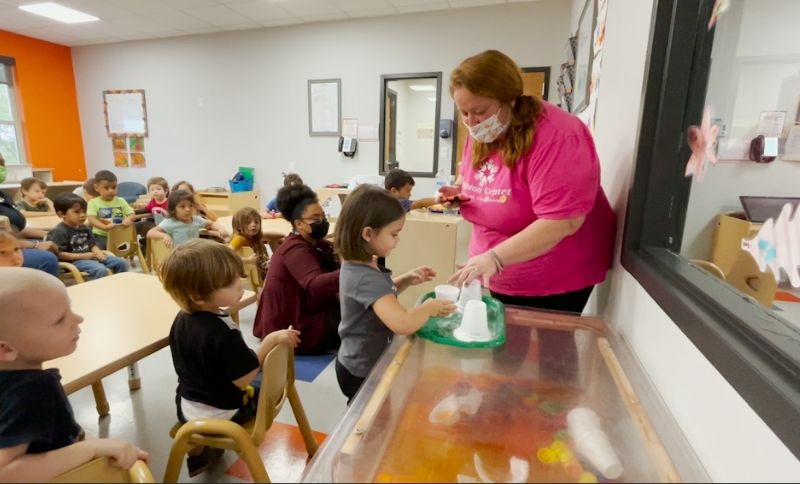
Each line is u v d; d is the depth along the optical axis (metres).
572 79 2.96
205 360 1.20
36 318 0.85
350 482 0.56
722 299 0.70
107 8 4.50
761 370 0.52
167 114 5.78
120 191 5.91
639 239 1.09
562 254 1.21
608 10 1.63
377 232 1.16
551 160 1.02
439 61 4.60
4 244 1.75
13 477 0.77
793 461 0.47
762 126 0.71
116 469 0.85
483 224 1.29
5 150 5.57
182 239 3.18
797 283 0.59
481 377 0.84
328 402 1.92
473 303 0.97
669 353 0.81
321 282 1.92
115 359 1.13
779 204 0.66
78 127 6.23
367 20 4.75
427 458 0.62
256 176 5.57
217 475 1.48
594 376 0.84
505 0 4.19
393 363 0.85
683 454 0.60
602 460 0.60
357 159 5.12
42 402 0.84
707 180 0.89
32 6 4.46
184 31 5.29
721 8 0.87
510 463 0.62
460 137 4.64
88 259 3.11
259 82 5.30
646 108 1.04
